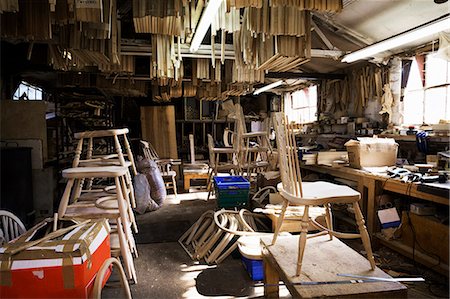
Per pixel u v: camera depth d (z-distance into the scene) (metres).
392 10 3.11
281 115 1.97
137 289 2.32
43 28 2.06
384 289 1.56
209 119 7.69
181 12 2.25
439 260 2.47
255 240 2.69
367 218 3.13
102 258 1.56
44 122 4.21
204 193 5.83
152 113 7.25
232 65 3.88
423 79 3.72
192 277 2.51
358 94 4.83
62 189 4.53
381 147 3.30
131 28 3.93
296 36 2.42
